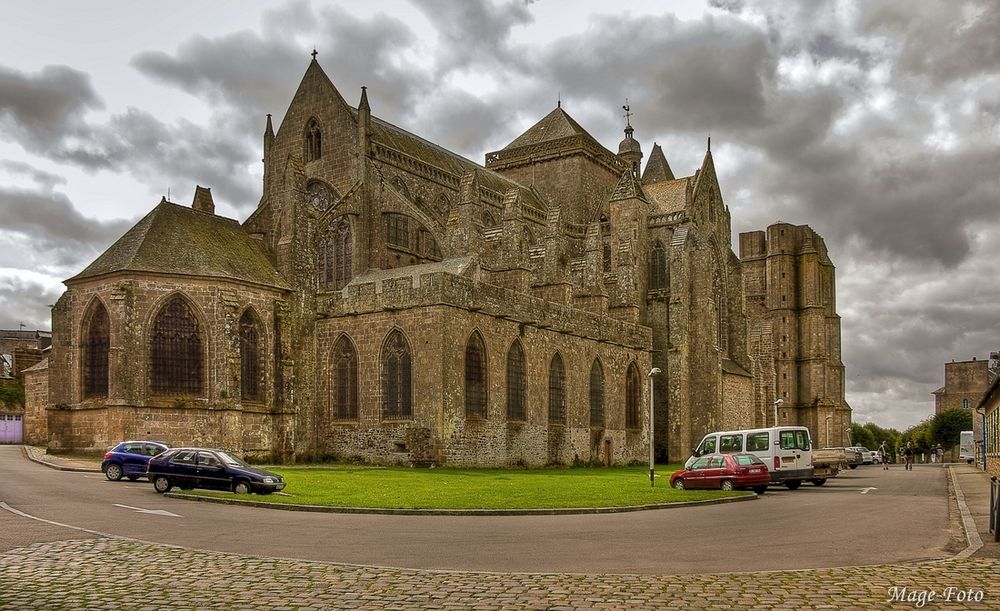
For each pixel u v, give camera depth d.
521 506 36.56
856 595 17.41
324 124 89.19
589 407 83.19
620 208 101.31
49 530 26.39
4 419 97.81
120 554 22.11
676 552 23.92
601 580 18.92
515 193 80.31
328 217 79.75
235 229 74.31
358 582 18.75
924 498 45.69
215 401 64.56
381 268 84.75
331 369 71.25
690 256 100.19
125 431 61.12
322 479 49.38
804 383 146.00
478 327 68.81
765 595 17.39
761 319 151.88
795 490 53.88
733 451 55.88
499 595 17.42
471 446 67.06
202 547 24.08
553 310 78.31
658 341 99.00
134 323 62.53
